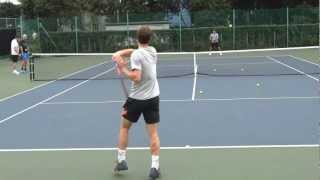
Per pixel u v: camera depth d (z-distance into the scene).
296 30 40.56
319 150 8.43
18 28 39.00
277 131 10.31
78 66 30.66
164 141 9.63
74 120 12.25
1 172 7.73
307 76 21.44
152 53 7.21
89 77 23.50
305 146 8.91
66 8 49.09
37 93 17.78
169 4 53.97
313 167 7.55
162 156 8.45
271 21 40.69
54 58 38.44
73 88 19.11
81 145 9.48
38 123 11.96
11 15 61.16
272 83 19.22
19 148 9.35
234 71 24.75
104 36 40.91
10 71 27.48
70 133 10.66
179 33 40.75
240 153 8.52
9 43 37.62
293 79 20.44
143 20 40.75
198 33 40.78
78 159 8.41
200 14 40.88
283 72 23.48
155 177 7.15
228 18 40.84
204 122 11.53
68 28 40.75
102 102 15.18
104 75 24.31
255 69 25.56
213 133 10.27
